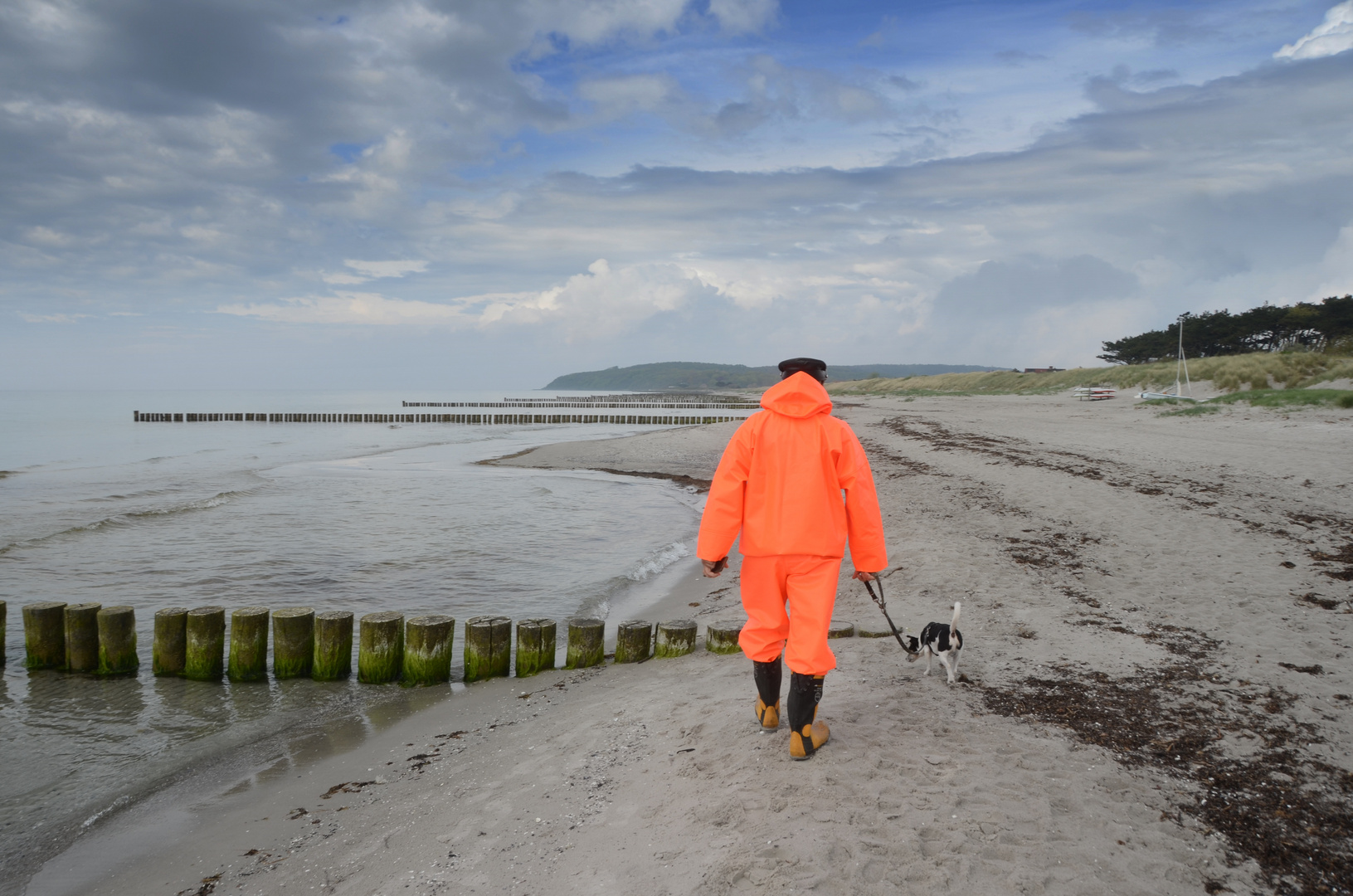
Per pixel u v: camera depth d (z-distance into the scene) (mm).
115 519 14461
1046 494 11500
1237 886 2486
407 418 64125
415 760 4445
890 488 13539
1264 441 16578
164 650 6312
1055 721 3824
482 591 9297
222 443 38812
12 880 3488
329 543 12273
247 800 4148
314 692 5969
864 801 2992
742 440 3289
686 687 5000
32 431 48781
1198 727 3725
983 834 2754
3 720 5434
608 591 9250
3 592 9273
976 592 6750
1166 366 47531
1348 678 4375
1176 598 6238
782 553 3215
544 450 29828
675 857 2766
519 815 3369
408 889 2869
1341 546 7742
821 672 3229
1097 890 2441
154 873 3418
